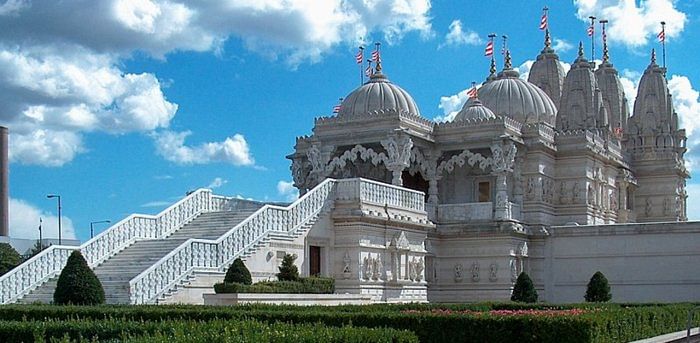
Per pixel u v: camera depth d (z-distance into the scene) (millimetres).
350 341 16359
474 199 64688
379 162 60031
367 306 31797
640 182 77750
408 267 52438
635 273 58938
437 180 62594
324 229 47312
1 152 95812
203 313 26453
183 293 36500
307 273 45531
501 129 60469
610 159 69438
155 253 40375
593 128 70375
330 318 25422
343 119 60969
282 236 43500
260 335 15836
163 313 26781
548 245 62250
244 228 40969
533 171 62844
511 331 24406
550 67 84562
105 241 40875
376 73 66438
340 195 48531
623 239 59594
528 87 72750
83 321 22203
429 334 24953
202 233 44562
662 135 77688
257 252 41469
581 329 23938
